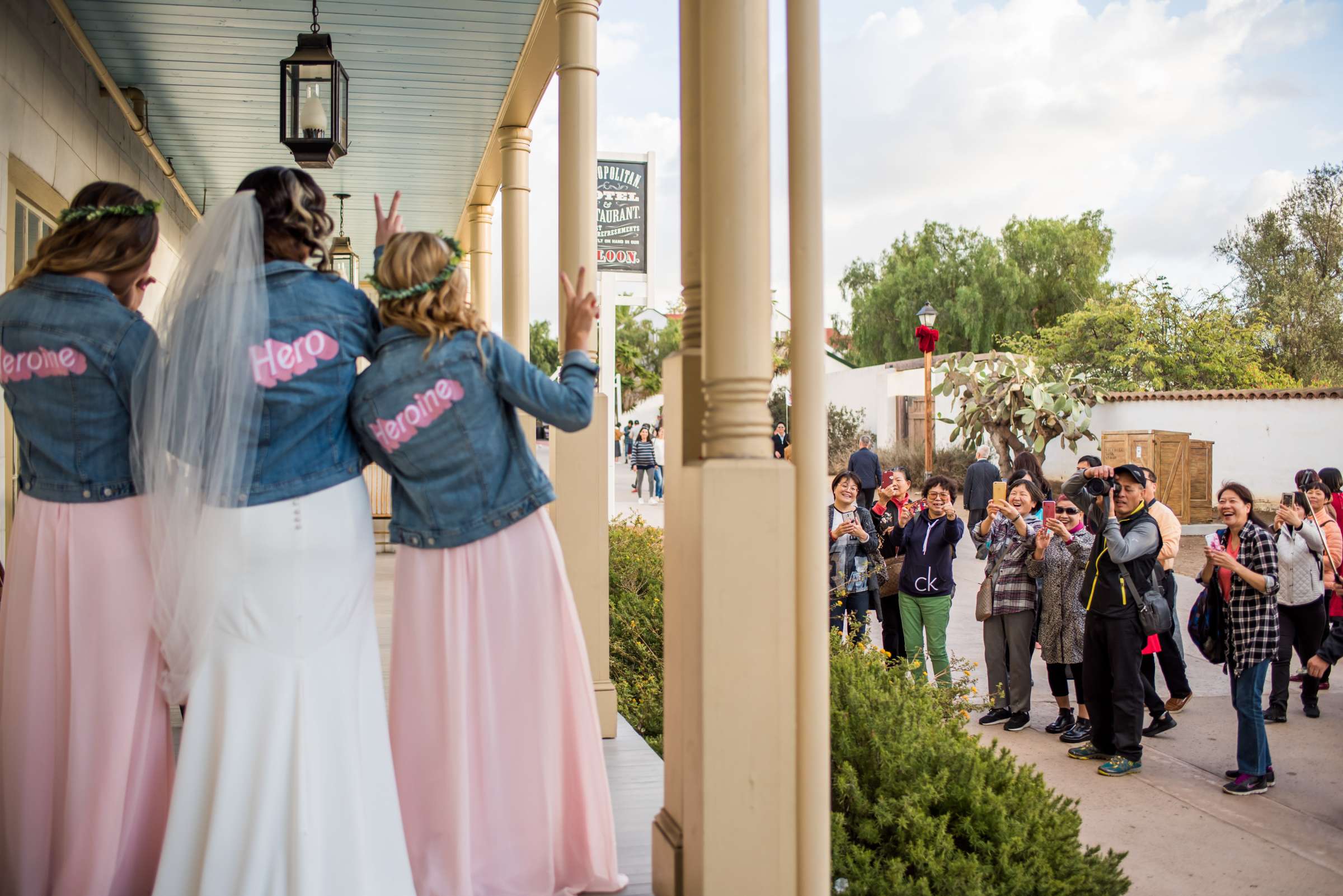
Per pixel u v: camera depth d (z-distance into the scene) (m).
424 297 2.37
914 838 3.33
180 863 2.16
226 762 2.16
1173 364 28.06
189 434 2.14
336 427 2.34
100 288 2.30
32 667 2.29
